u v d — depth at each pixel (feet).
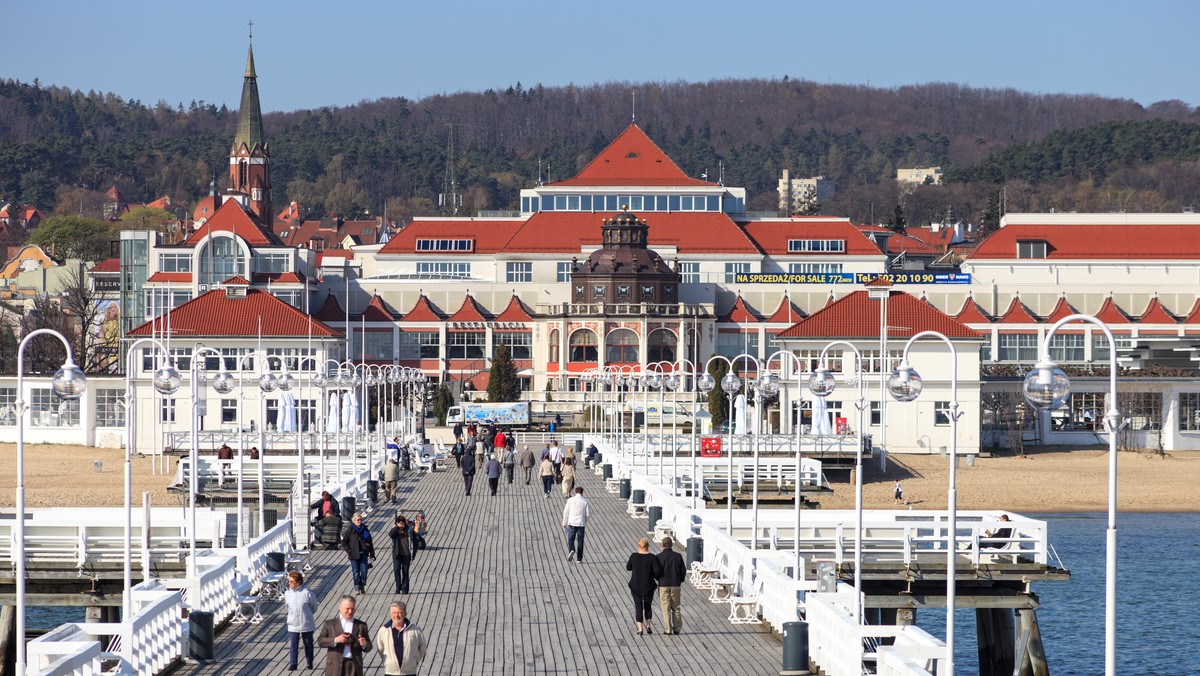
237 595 146.92
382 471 287.28
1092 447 463.83
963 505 337.72
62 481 353.31
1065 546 273.75
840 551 171.22
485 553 194.59
